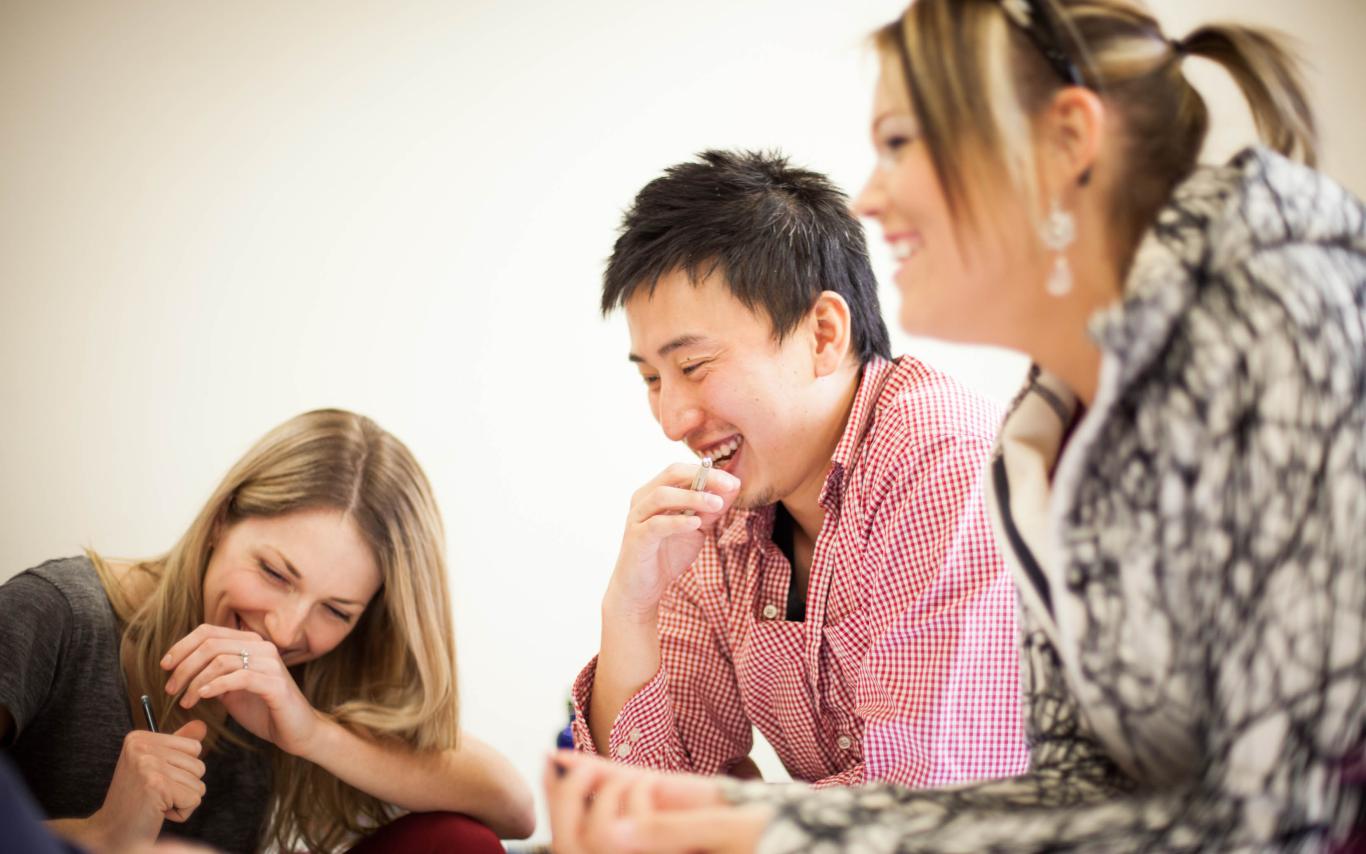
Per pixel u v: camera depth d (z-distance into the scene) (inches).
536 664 88.5
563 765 27.4
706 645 57.0
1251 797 22.3
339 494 56.9
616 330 90.0
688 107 90.0
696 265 48.8
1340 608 22.1
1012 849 23.6
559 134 89.8
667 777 26.9
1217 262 24.0
